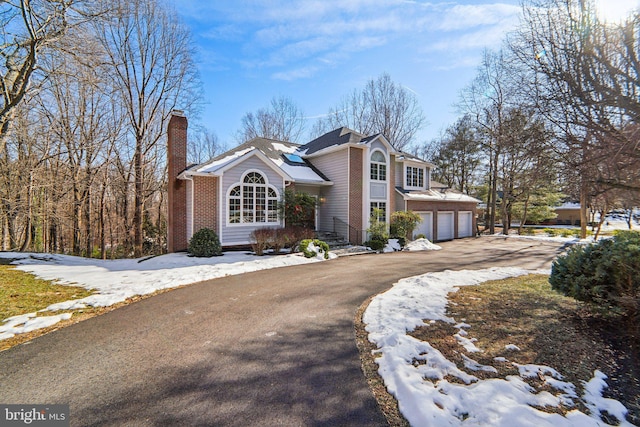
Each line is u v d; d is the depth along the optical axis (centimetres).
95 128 2002
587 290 491
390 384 319
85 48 1120
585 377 331
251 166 1408
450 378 323
